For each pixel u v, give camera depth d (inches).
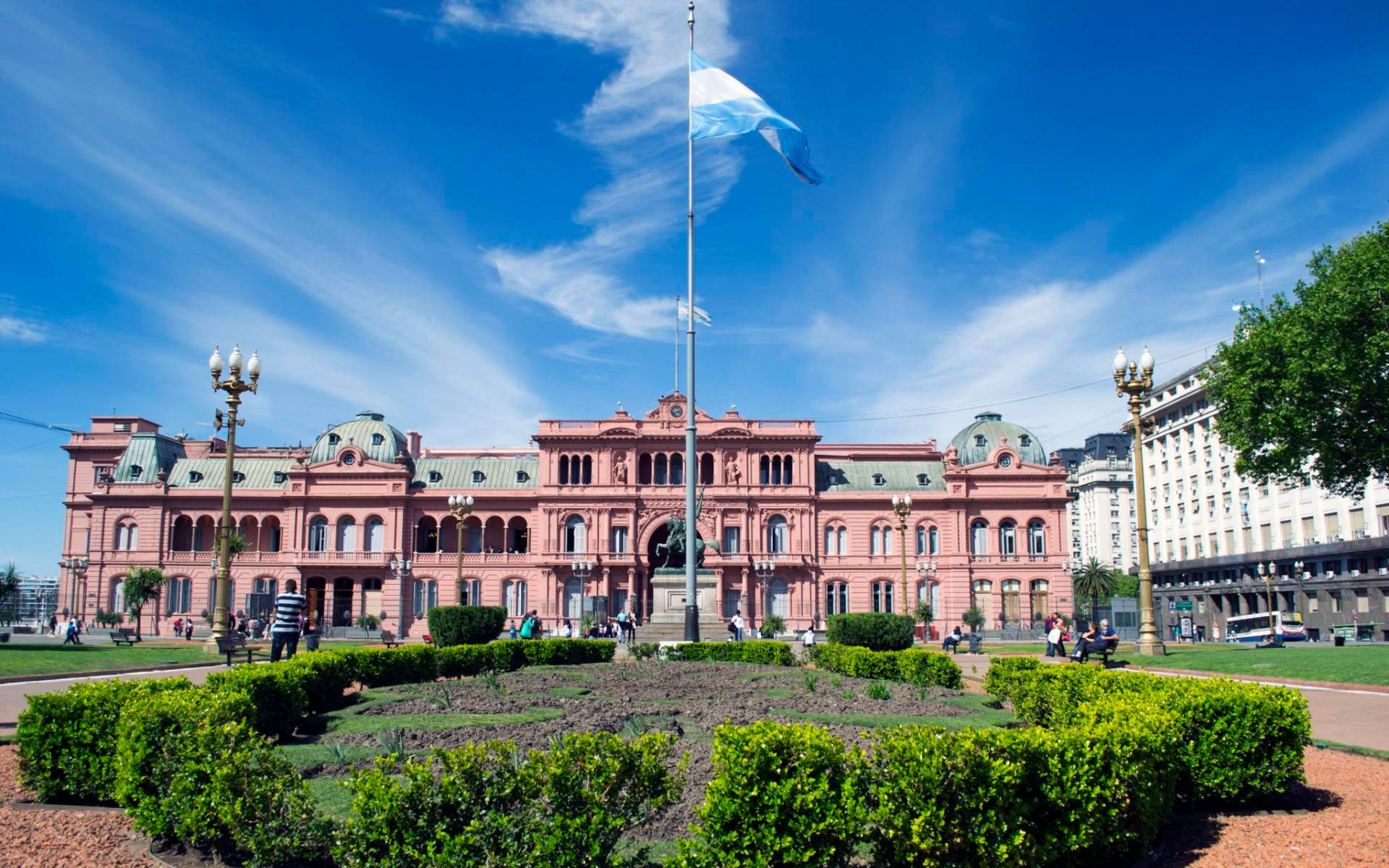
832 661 1411.2
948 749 434.0
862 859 463.8
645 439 3932.1
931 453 4407.0
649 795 440.5
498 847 400.5
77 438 4503.0
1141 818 497.0
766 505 3887.8
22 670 1395.2
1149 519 5044.3
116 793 532.7
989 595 3890.3
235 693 594.2
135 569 3651.6
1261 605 3973.9
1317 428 1862.7
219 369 1857.8
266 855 451.2
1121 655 1834.4
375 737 758.5
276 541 4210.1
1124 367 1863.9
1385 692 1178.0
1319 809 606.5
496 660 1454.2
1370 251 1820.9
